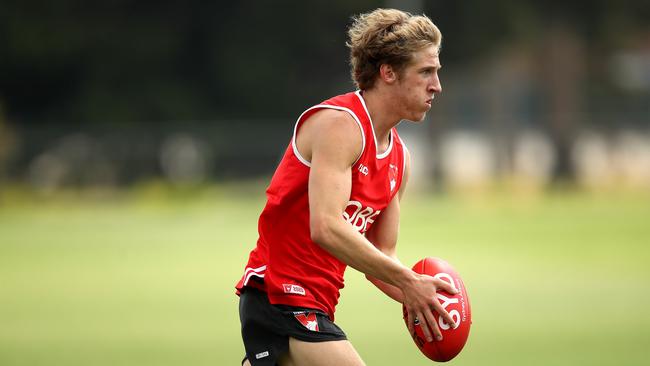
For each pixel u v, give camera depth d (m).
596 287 54.09
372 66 19.58
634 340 38.66
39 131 133.88
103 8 160.50
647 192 131.00
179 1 159.88
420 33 19.41
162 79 162.38
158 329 42.53
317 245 19.42
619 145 143.38
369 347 37.91
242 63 161.12
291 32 159.50
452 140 163.50
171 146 136.50
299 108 166.12
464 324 19.89
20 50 155.88
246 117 165.38
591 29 167.38
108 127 153.12
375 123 19.73
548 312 46.16
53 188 131.50
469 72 188.12
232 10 159.88
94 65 160.00
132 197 132.62
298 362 19.55
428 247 73.31
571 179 139.62
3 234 92.62
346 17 156.00
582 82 181.88
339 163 18.98
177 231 92.94
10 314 47.03
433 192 129.62
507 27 157.75
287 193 19.48
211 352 37.06
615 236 81.38
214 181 136.38
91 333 41.53
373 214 20.06
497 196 130.25
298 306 19.50
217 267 65.38
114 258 71.56
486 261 65.62
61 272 63.84
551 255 68.94
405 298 19.44
